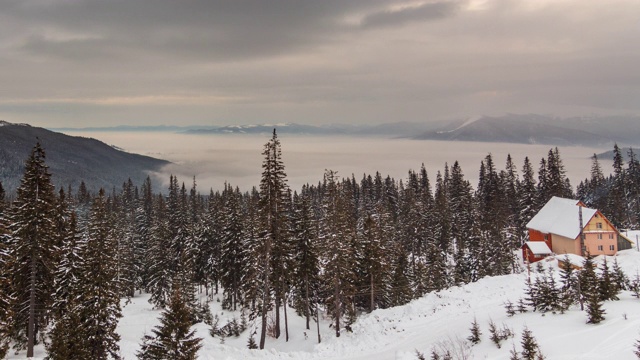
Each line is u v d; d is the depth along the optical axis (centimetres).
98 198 4075
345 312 4709
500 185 10419
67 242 3912
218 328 4884
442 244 8225
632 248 6231
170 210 9425
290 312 5338
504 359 2178
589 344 2128
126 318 5775
